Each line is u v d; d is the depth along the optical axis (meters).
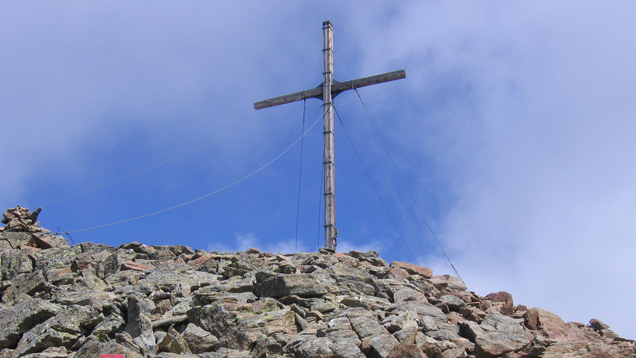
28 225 24.61
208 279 19.34
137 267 20.72
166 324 15.33
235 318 14.99
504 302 19.12
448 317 16.91
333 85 27.52
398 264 22.47
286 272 19.42
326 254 22.27
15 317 15.68
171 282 18.72
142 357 13.46
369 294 18.69
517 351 14.21
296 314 15.52
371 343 13.59
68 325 14.89
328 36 28.41
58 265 21.19
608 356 14.22
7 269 21.31
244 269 20.02
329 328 14.41
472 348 14.52
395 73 26.53
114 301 16.25
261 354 13.75
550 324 16.81
